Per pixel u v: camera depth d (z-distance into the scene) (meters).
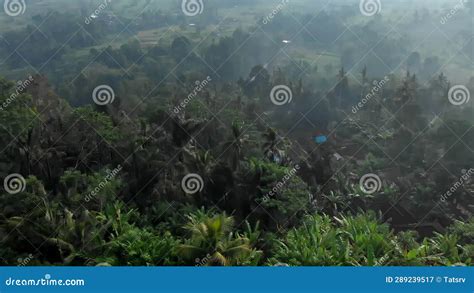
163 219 37.16
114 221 32.69
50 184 43.03
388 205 46.31
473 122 62.81
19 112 49.75
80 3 188.62
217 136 52.62
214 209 37.91
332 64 124.38
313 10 159.25
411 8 161.88
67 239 29.83
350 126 72.50
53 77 107.69
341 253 26.50
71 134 48.72
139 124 53.19
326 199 43.69
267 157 46.91
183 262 27.59
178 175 40.88
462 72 110.44
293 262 26.36
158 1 199.62
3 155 45.28
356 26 141.00
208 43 138.12
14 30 138.50
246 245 27.73
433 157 55.78
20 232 30.25
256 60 127.75
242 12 189.12
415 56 118.00
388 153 58.91
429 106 75.31
